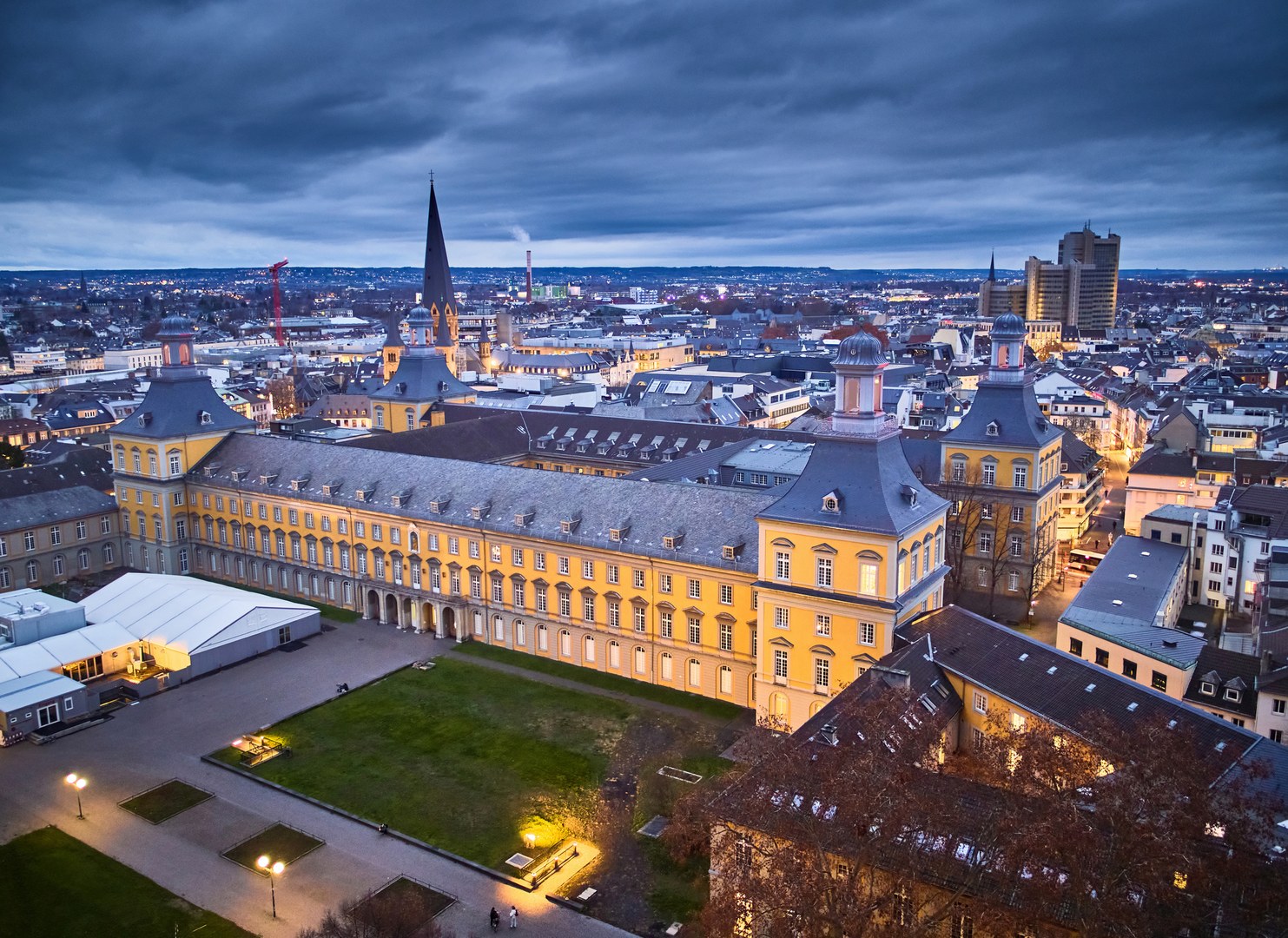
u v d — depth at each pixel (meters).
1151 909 51.47
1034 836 53.75
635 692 116.69
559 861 84.12
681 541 114.75
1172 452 198.38
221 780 99.62
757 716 105.62
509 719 110.50
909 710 76.38
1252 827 54.41
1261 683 95.31
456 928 76.50
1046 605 144.38
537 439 198.50
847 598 97.31
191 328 169.00
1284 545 132.25
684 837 75.50
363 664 127.56
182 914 78.88
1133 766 56.97
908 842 58.38
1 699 109.94
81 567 166.12
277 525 153.62
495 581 130.75
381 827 89.81
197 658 123.69
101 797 96.75
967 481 146.12
